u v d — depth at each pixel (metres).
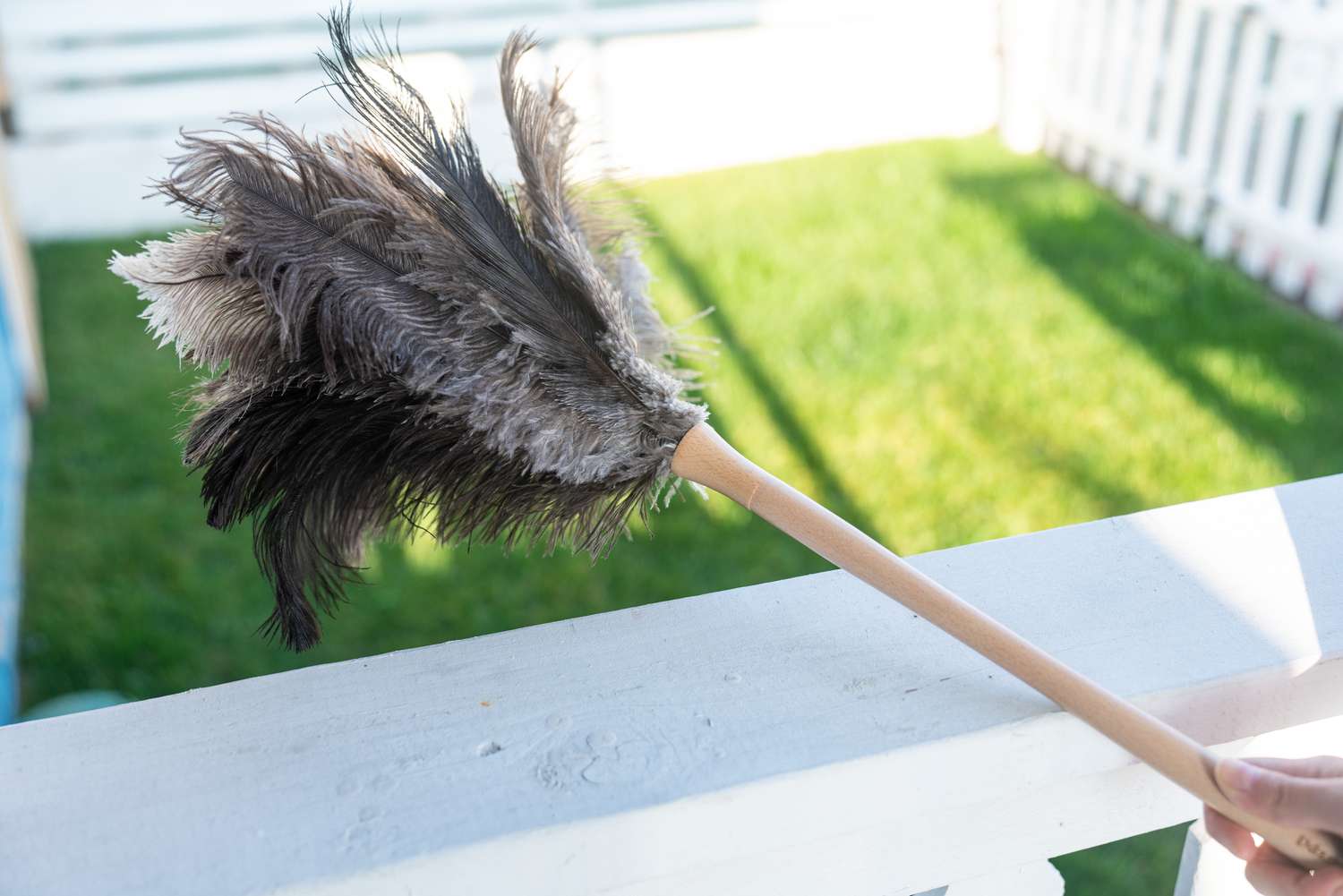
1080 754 0.62
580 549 0.67
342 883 0.53
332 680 0.62
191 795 0.56
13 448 2.05
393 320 0.61
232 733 0.59
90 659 1.71
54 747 0.59
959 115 3.85
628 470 0.64
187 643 1.74
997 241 3.00
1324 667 0.64
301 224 0.61
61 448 2.24
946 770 0.60
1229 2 2.81
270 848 0.54
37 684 1.67
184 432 0.64
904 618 0.66
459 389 0.61
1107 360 2.41
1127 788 0.65
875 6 3.70
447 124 0.66
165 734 0.59
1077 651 0.64
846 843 0.62
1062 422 2.20
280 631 0.66
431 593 1.80
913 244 2.99
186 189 0.61
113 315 2.80
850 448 2.13
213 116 3.42
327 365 0.61
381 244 0.62
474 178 0.64
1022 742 0.60
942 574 0.68
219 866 0.54
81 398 2.42
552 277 0.64
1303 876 0.59
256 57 3.42
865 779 0.58
